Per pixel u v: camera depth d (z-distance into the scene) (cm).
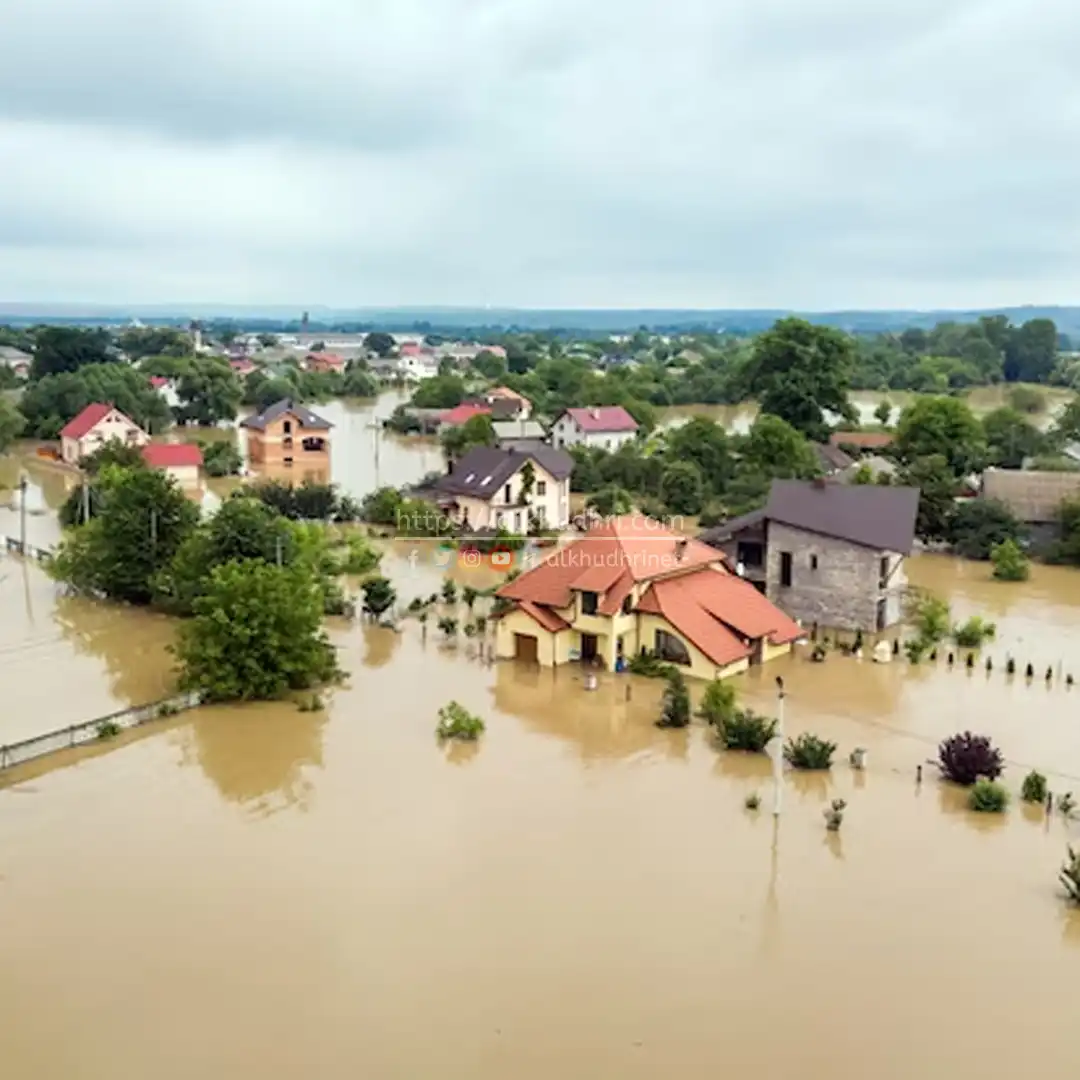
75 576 5391
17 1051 2039
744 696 4081
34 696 3997
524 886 2634
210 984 2242
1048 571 6353
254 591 3984
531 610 4397
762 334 12612
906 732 3725
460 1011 2167
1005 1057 2066
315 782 3231
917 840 2919
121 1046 2058
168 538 5316
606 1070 2011
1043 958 2380
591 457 9281
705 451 9094
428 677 4250
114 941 2386
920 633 4906
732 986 2262
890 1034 2127
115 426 10062
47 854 2767
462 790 3188
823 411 12750
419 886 2627
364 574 5981
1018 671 4422
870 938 2445
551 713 3859
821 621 5069
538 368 18600
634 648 4434
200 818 2981
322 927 2447
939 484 6862
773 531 5147
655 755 3484
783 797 3181
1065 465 8519
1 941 2380
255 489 7750
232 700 3941
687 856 2800
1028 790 3155
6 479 9306
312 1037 2086
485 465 7500
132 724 3669
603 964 2330
